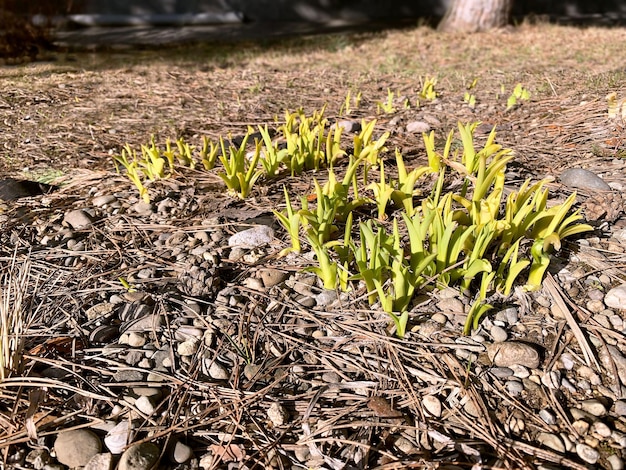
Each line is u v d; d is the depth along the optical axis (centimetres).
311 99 126
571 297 52
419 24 276
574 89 117
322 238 60
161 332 51
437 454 40
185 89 139
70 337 50
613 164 78
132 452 39
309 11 350
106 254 63
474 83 128
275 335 51
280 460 40
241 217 69
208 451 41
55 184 82
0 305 45
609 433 40
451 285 54
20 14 196
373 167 82
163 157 88
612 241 60
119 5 340
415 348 48
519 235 58
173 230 68
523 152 86
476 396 43
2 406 44
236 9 347
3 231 68
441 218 56
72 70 165
